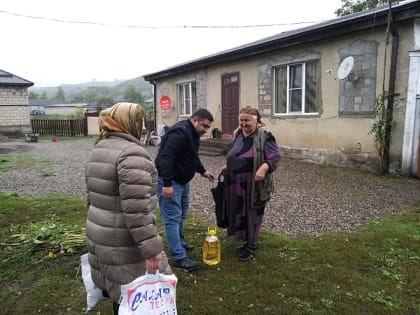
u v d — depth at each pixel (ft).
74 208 17.38
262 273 10.46
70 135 75.72
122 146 6.36
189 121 10.77
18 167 30.83
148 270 6.27
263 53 34.35
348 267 10.77
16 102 65.10
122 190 6.08
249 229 11.05
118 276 6.42
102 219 6.43
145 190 6.15
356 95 26.58
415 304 8.90
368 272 10.51
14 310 9.04
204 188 21.50
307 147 31.09
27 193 21.18
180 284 9.92
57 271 10.91
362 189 20.67
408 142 23.58
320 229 14.16
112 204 6.39
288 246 12.25
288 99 32.73
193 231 13.99
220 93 41.32
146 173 6.24
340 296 9.22
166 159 10.05
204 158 34.04
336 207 17.15
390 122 24.17
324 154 29.55
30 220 15.67
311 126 30.55
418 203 17.75
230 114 40.06
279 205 17.54
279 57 32.81
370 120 25.73
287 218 15.56
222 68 40.47
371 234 13.33
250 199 10.93
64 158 36.78
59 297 9.51
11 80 65.31
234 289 9.61
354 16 26.45
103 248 6.43
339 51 27.50
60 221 15.39
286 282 9.93
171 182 10.12
